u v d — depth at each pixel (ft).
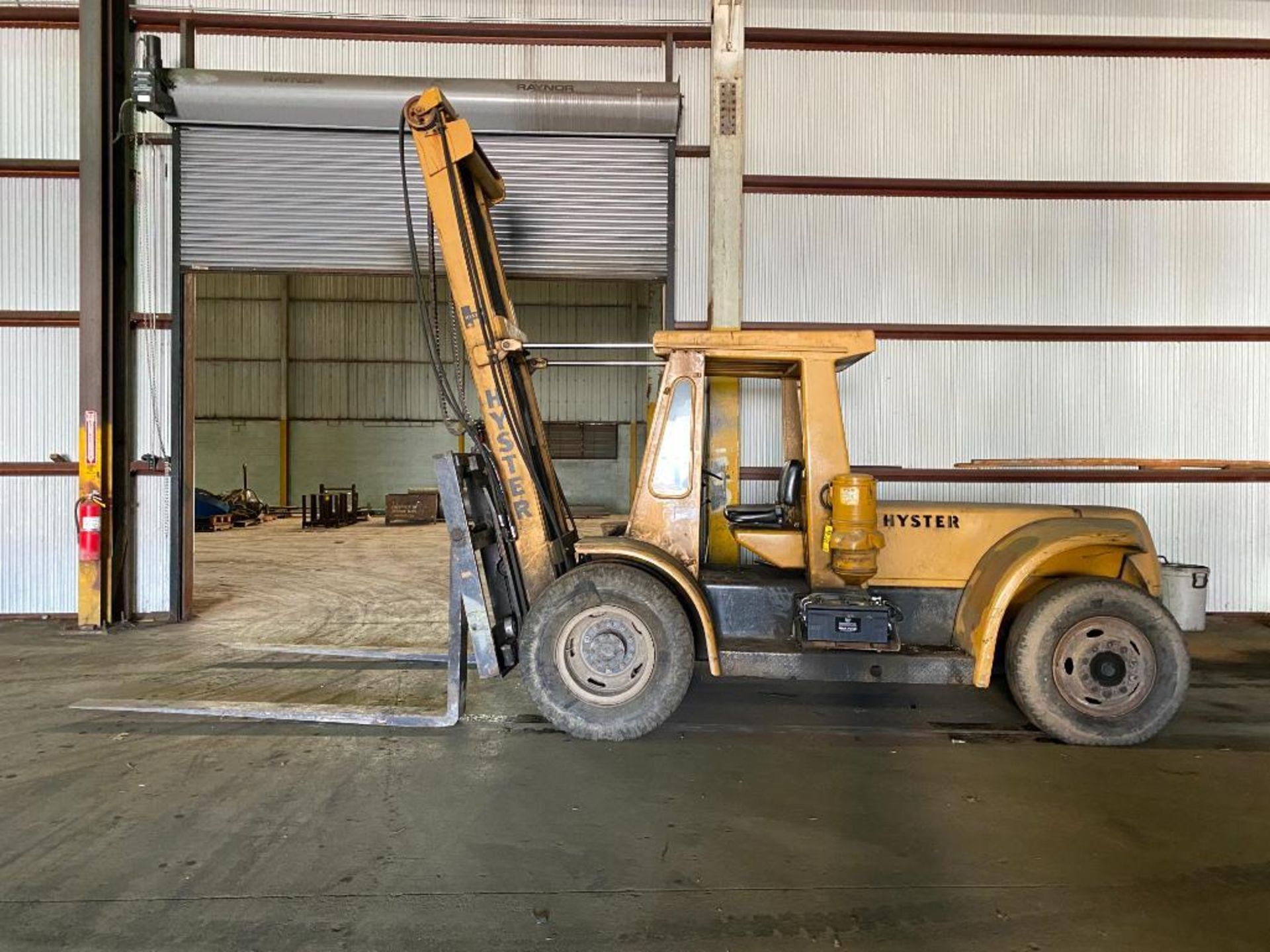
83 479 19.43
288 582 26.86
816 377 12.94
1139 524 13.62
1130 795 10.55
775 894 8.14
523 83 19.48
